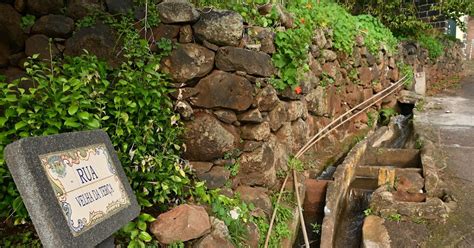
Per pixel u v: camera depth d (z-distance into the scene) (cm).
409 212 354
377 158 514
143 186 267
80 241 159
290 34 378
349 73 594
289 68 376
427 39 948
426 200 372
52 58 296
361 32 639
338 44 540
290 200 368
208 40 308
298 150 437
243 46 323
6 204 239
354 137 588
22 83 305
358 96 632
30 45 309
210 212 285
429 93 862
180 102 307
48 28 307
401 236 332
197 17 304
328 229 344
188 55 303
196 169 309
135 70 290
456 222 345
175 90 304
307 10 478
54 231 149
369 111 675
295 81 386
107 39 304
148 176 266
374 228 344
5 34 310
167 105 300
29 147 152
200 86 310
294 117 412
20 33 311
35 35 309
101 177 189
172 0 307
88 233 166
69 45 309
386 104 740
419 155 488
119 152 260
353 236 381
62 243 150
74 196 166
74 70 267
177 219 250
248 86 319
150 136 277
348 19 620
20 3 308
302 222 342
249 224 295
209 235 257
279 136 389
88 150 187
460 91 893
